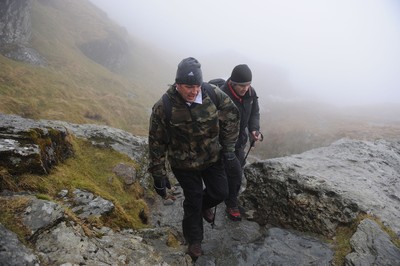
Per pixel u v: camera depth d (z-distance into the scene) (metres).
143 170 7.62
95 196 4.68
